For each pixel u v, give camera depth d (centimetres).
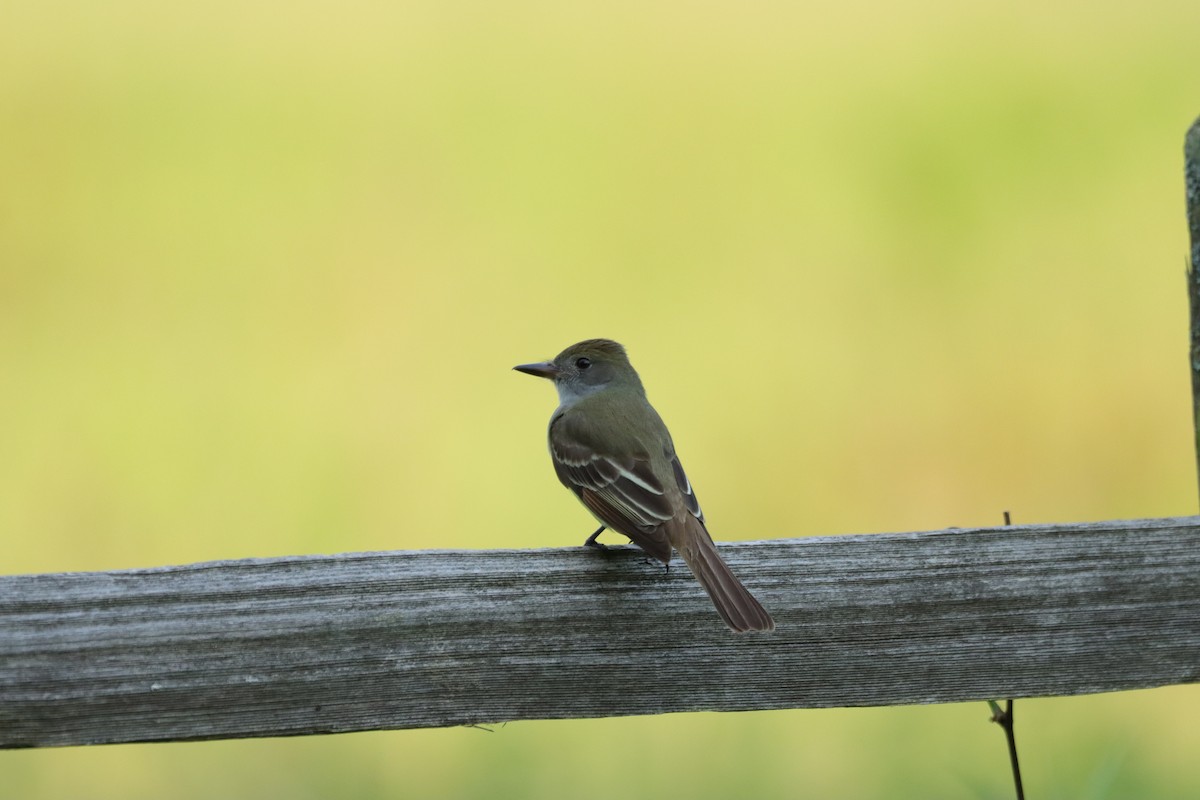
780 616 578
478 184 1705
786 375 1458
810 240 1634
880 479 1359
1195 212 643
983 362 1465
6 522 1227
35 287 1511
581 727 993
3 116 1742
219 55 1891
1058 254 1594
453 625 548
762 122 1834
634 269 1605
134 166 1692
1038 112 1794
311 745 976
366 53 1950
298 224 1623
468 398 1406
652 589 569
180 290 1525
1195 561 598
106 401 1370
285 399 1385
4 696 510
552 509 1291
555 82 1922
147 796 941
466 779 935
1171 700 1021
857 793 908
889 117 1827
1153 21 1928
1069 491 1355
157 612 523
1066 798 880
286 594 534
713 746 980
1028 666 586
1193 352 649
